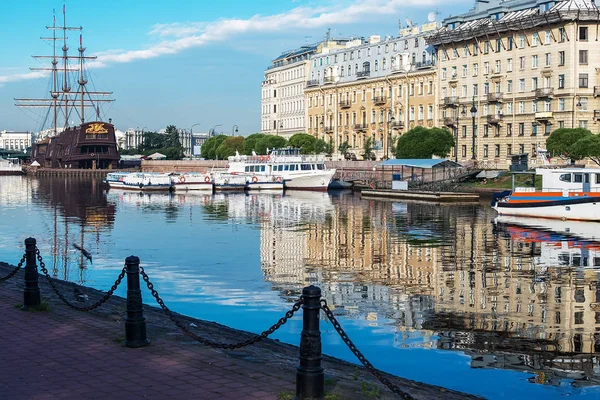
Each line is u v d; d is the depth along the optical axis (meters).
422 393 14.34
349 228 57.56
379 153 141.38
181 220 65.69
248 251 43.78
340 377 14.38
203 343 15.53
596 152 82.81
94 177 184.38
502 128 112.25
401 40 136.62
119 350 15.00
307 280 33.34
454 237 50.94
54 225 61.53
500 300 28.44
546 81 104.12
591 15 98.81
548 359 19.86
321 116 163.12
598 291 30.33
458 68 121.44
